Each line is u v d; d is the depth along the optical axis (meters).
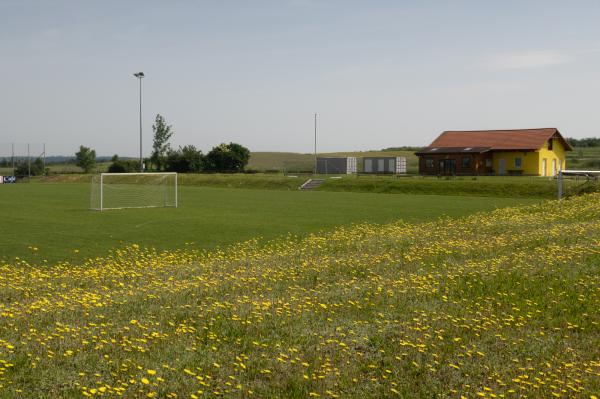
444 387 8.81
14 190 60.59
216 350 9.95
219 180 77.06
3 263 20.70
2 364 8.87
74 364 9.05
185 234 28.30
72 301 12.91
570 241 20.50
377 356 9.89
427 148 81.62
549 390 8.71
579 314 12.53
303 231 29.47
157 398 8.12
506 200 48.91
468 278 15.75
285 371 9.08
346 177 73.62
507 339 10.91
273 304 12.85
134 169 100.25
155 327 11.05
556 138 78.81
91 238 26.66
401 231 26.45
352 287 14.77
